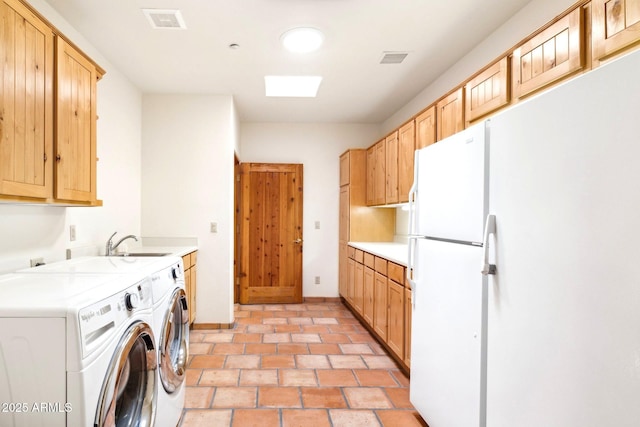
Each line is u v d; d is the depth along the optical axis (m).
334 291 4.87
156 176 3.57
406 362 2.50
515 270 1.21
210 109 3.62
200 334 3.45
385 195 3.65
